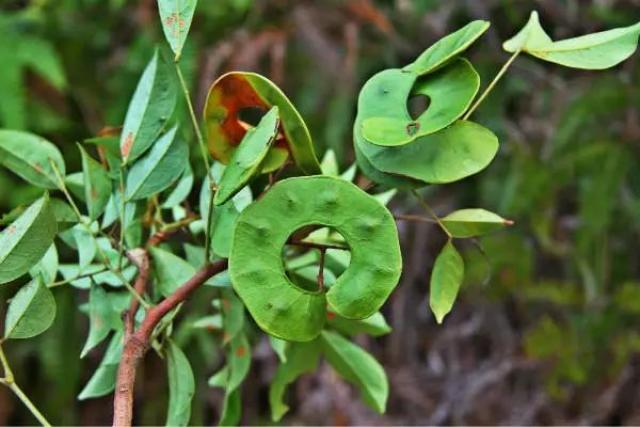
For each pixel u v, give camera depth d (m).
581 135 1.67
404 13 1.88
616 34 0.73
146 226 0.84
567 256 1.80
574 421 1.83
